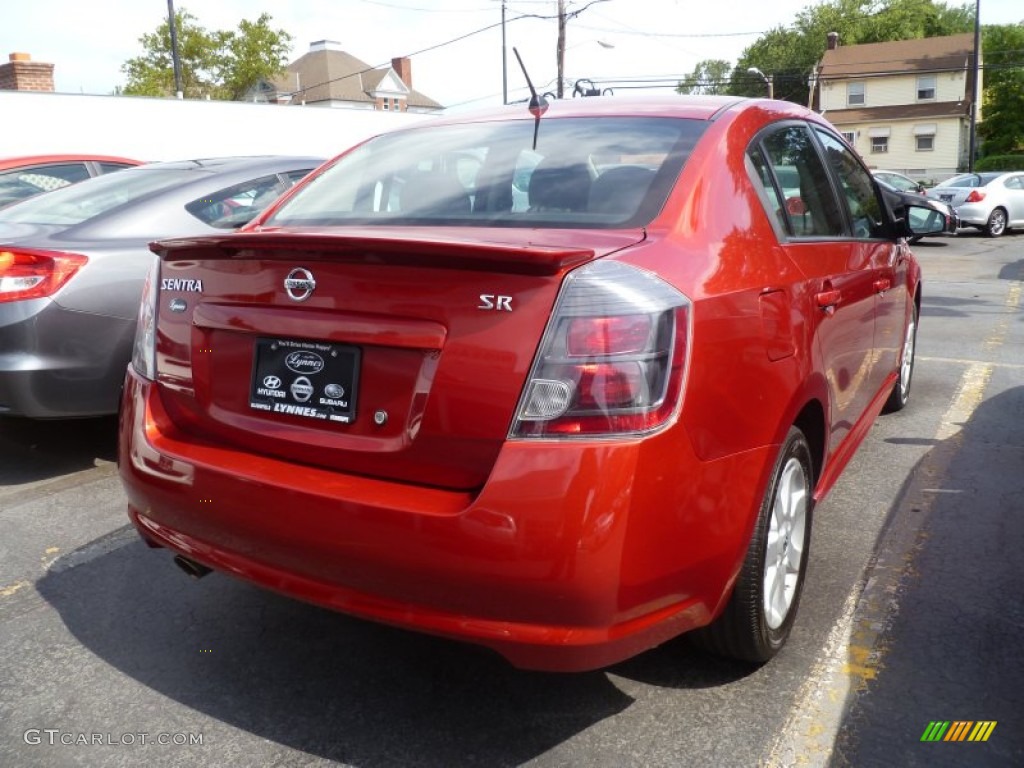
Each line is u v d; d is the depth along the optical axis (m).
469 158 3.05
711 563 2.31
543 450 2.05
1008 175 22.47
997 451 4.80
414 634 3.05
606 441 2.05
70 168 8.16
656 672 2.78
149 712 2.62
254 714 2.61
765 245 2.73
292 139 20.70
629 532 2.07
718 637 2.64
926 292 11.70
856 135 55.91
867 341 3.77
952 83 53.91
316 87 64.00
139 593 3.35
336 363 2.32
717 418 2.27
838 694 2.65
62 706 2.65
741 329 2.40
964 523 3.86
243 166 5.48
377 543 2.16
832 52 58.22
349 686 2.75
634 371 2.08
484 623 2.12
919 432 5.17
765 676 2.75
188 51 45.12
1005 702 2.60
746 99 3.27
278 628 3.10
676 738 2.47
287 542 2.30
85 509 4.18
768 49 80.69
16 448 5.07
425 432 2.18
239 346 2.50
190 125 18.83
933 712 2.56
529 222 2.62
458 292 2.15
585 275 2.12
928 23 78.56
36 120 16.64
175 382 2.65
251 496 2.35
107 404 4.48
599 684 2.73
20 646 2.98
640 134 2.92
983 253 17.83
